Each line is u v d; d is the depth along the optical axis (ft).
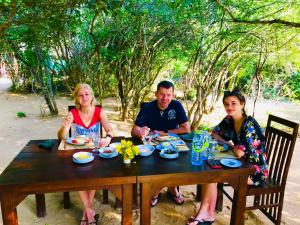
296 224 8.55
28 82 29.73
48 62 19.26
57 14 10.62
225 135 8.37
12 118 20.35
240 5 12.94
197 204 9.55
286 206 9.56
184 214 8.94
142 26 16.15
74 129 8.67
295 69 21.99
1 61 29.53
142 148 7.49
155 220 8.57
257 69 14.47
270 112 23.04
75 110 8.51
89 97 8.32
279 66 20.57
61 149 7.49
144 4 14.60
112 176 6.03
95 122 8.66
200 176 6.40
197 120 17.93
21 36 14.21
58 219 8.59
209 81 17.57
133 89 18.99
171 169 6.43
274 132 8.27
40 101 26.05
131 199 6.34
